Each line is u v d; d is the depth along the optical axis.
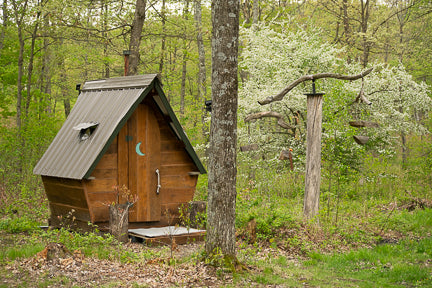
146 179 10.62
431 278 8.19
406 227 12.30
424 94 18.47
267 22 26.16
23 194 13.08
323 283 7.62
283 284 7.32
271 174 16.69
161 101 10.37
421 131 18.88
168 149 10.98
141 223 10.68
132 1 18.17
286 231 10.89
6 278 6.70
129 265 7.77
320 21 30.89
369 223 12.23
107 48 21.03
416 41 29.81
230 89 7.49
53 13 16.59
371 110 17.92
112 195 10.20
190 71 29.91
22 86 22.80
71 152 10.41
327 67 17.67
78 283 6.65
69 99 28.95
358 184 18.02
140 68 23.02
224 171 7.57
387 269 8.78
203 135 19.61
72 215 10.43
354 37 25.45
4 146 16.14
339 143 14.29
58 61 24.11
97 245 9.09
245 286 6.98
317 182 11.86
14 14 20.70
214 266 7.51
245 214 10.91
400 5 30.70
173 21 19.41
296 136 16.78
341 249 10.25
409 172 18.31
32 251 8.02
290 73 16.94
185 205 11.18
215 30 7.50
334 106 15.20
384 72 18.47
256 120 17.64
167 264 7.85
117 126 9.80
